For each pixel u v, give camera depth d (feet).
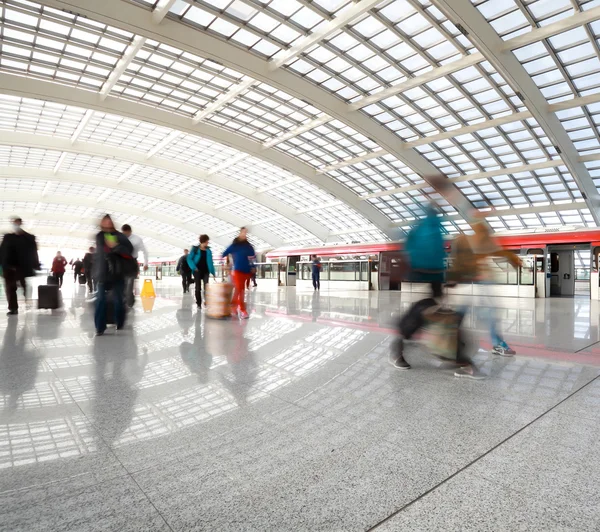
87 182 140.77
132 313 30.68
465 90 75.51
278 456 7.41
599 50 60.95
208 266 33.91
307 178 119.96
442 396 10.81
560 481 6.51
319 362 14.58
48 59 71.41
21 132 102.01
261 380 12.27
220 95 85.35
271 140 105.29
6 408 9.83
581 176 90.22
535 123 82.17
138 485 6.39
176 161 127.44
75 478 6.59
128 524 5.39
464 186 113.50
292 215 159.84
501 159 97.96
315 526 5.37
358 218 153.28
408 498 6.05
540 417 9.27
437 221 13.66
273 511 5.71
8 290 28.68
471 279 13.57
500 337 15.84
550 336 20.39
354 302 42.75
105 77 76.84
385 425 8.85
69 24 61.26
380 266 81.82
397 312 31.58
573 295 66.85
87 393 11.01
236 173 135.54
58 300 32.60
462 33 58.65
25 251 28.78
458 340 12.93
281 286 101.19
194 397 10.69
